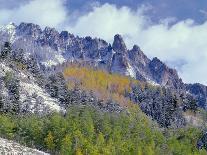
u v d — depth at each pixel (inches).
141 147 6540.4
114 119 7568.9
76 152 5462.6
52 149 5713.6
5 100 7819.9
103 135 6589.6
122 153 6008.9
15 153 3555.6
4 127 5782.5
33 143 5836.6
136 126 7490.2
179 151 7116.1
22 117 7234.3
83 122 6466.5
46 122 6156.5
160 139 7357.3
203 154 7386.8
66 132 5905.5
